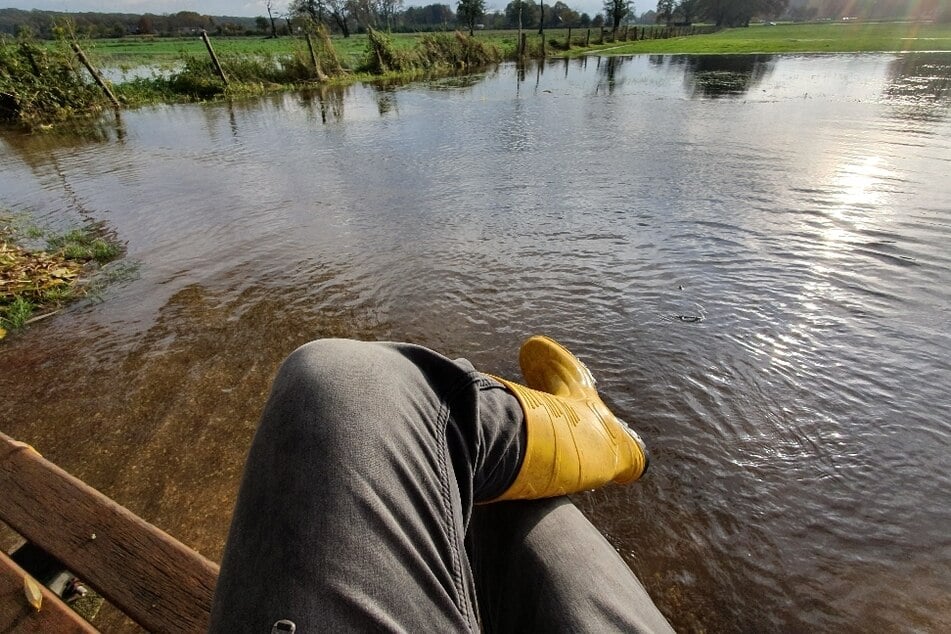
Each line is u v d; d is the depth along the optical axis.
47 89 12.21
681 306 3.16
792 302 3.15
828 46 30.67
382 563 0.56
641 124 9.17
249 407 2.51
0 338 3.15
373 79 20.38
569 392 1.43
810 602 1.60
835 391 2.43
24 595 0.99
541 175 6.08
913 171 5.49
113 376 2.77
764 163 6.12
